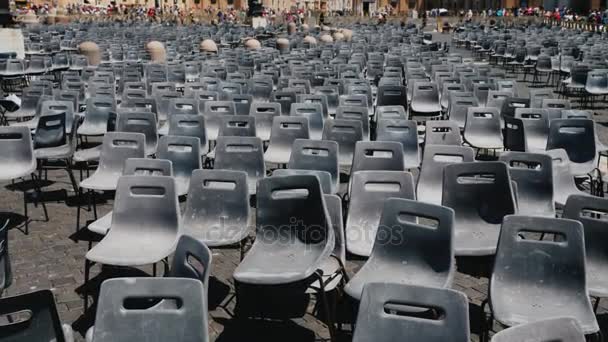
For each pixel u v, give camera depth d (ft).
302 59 62.95
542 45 91.35
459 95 36.09
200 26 142.10
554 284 13.75
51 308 10.47
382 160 21.97
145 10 213.66
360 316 10.57
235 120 27.91
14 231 23.68
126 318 10.81
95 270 20.12
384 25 166.30
